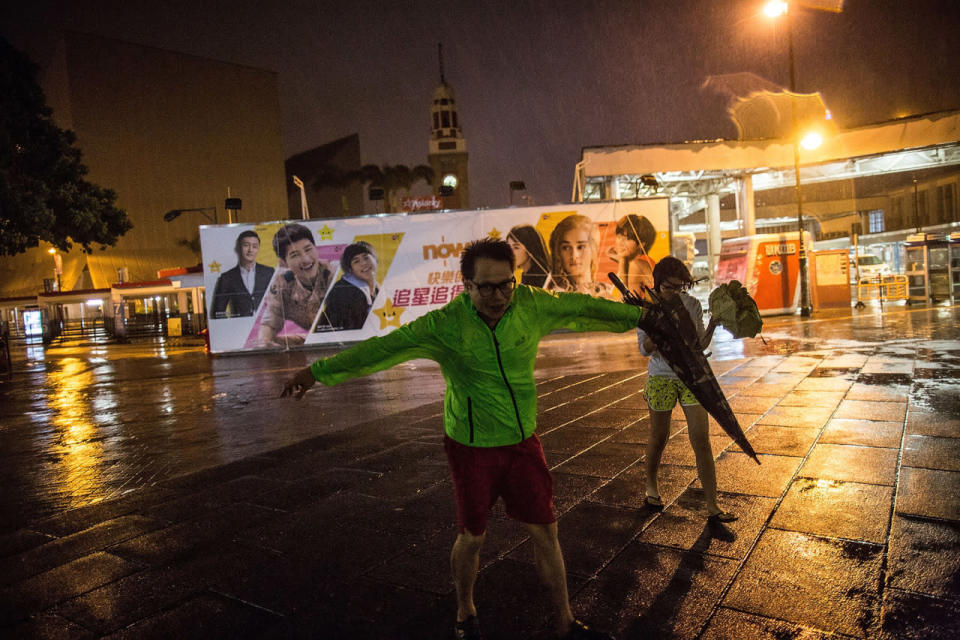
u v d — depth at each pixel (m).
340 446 5.96
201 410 8.84
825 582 2.77
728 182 27.92
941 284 18.47
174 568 3.39
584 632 2.36
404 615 2.74
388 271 17.36
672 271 3.30
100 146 64.88
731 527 3.43
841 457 4.53
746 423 5.75
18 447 7.05
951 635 2.32
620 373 9.56
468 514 2.30
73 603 3.04
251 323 17.23
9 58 17.95
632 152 24.31
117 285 29.66
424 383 10.01
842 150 24.53
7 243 17.72
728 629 2.46
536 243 17.53
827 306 19.36
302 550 3.52
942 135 23.84
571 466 4.78
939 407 5.82
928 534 3.18
